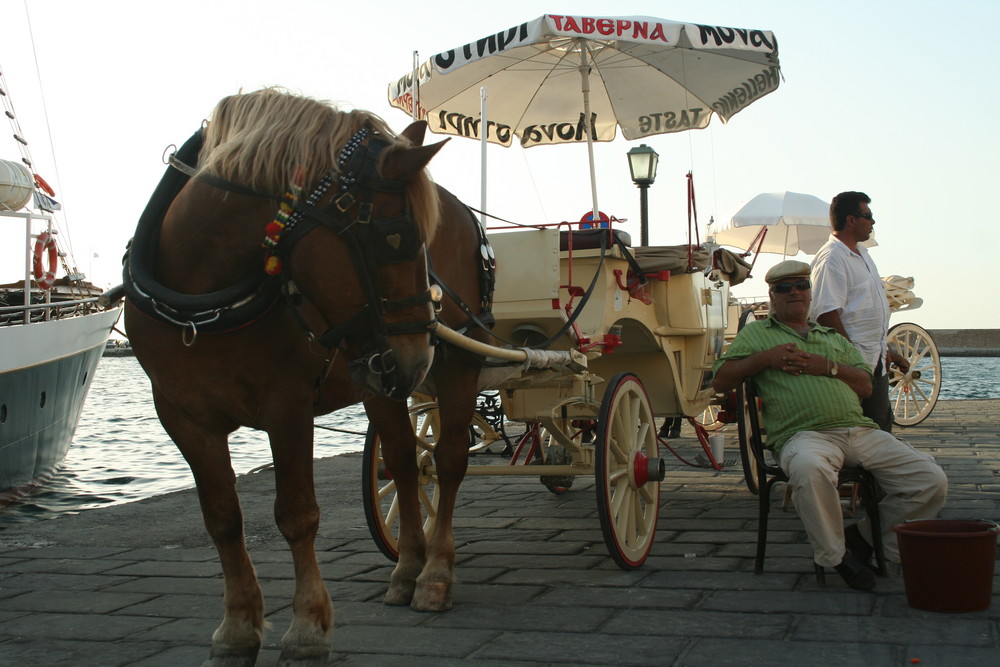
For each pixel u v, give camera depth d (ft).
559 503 20.54
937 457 25.90
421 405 16.34
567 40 20.29
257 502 22.25
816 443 12.85
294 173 9.20
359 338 9.45
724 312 21.91
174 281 9.93
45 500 31.81
